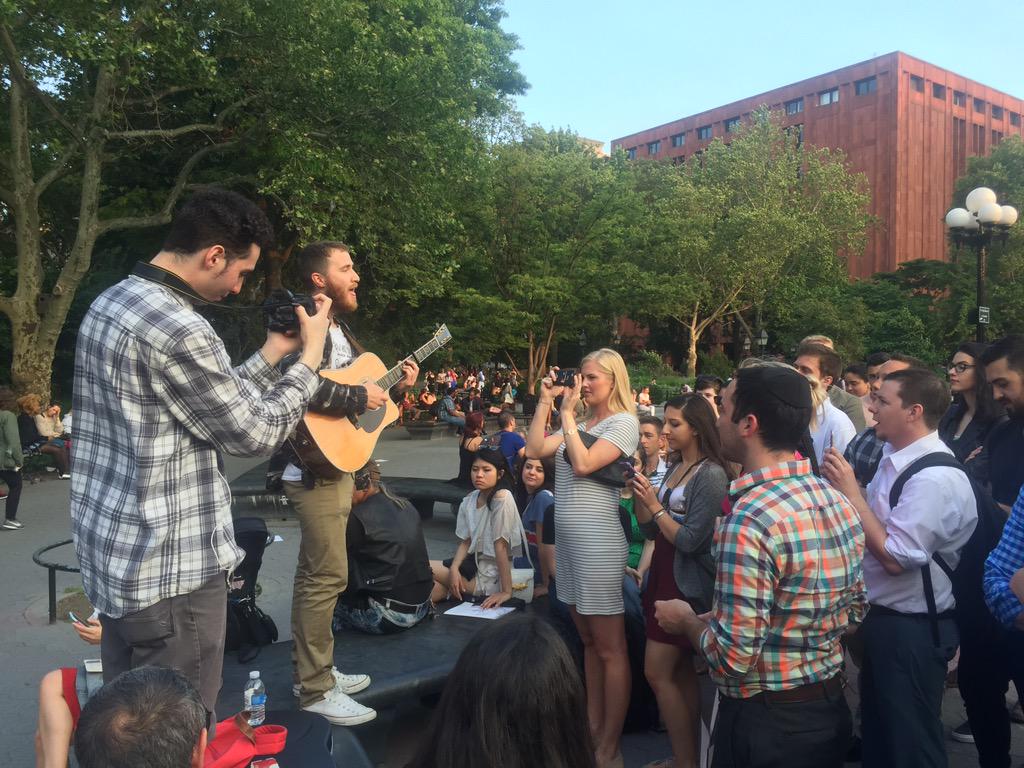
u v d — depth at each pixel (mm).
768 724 2299
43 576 7480
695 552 3328
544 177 30438
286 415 2271
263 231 2246
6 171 17750
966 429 4789
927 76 72062
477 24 28156
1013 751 4086
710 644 2297
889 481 3102
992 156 48156
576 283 30766
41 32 14234
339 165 17078
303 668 3340
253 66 16469
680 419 3734
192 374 2068
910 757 2850
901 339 45688
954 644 2932
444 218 20172
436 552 8820
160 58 15523
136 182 21969
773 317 51188
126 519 2090
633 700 4258
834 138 74250
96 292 24953
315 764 2756
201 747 1797
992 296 44812
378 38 16484
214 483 2227
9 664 5285
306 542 3289
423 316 30469
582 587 3637
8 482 9742
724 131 84250
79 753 1725
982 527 3186
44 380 16031
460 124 19531
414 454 18281
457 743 1443
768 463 2393
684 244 37781
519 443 9195
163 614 2113
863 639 3045
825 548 2291
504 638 1495
